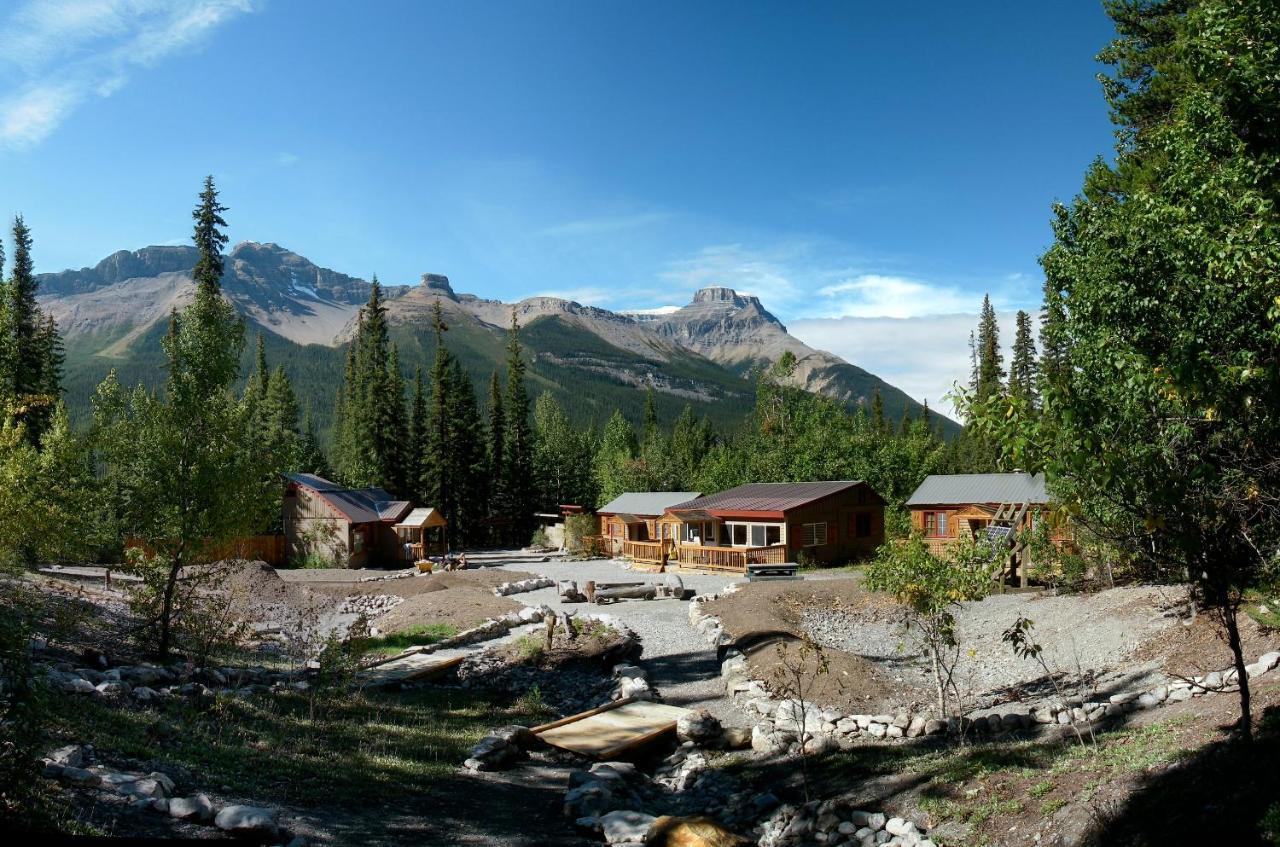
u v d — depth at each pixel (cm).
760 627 2239
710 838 966
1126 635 1770
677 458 7738
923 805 1010
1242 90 759
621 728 1522
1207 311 727
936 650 1435
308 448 7594
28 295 4666
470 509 6956
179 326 1753
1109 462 637
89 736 975
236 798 934
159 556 1670
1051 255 1112
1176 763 890
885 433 8131
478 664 2116
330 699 1560
